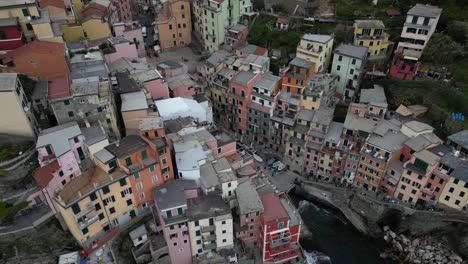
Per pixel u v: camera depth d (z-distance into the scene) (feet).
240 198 237.04
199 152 243.60
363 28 325.42
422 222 262.06
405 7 369.30
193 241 228.43
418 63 309.63
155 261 230.68
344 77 321.93
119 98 277.44
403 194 268.82
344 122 285.43
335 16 378.53
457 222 252.83
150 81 285.64
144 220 243.60
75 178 223.92
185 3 394.93
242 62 322.34
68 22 342.03
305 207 297.33
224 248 237.45
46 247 219.61
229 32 374.63
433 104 286.87
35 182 221.66
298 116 297.53
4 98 213.25
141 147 229.25
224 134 280.72
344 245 271.28
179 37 414.00
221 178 238.27
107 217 230.48
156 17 427.33
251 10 401.90
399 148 260.83
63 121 242.37
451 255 256.11
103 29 354.13
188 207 224.12
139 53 388.37
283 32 372.99
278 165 308.40
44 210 221.87
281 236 233.14
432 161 247.29
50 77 261.03
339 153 280.10
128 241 233.96
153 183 238.68
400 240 269.23
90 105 241.35
